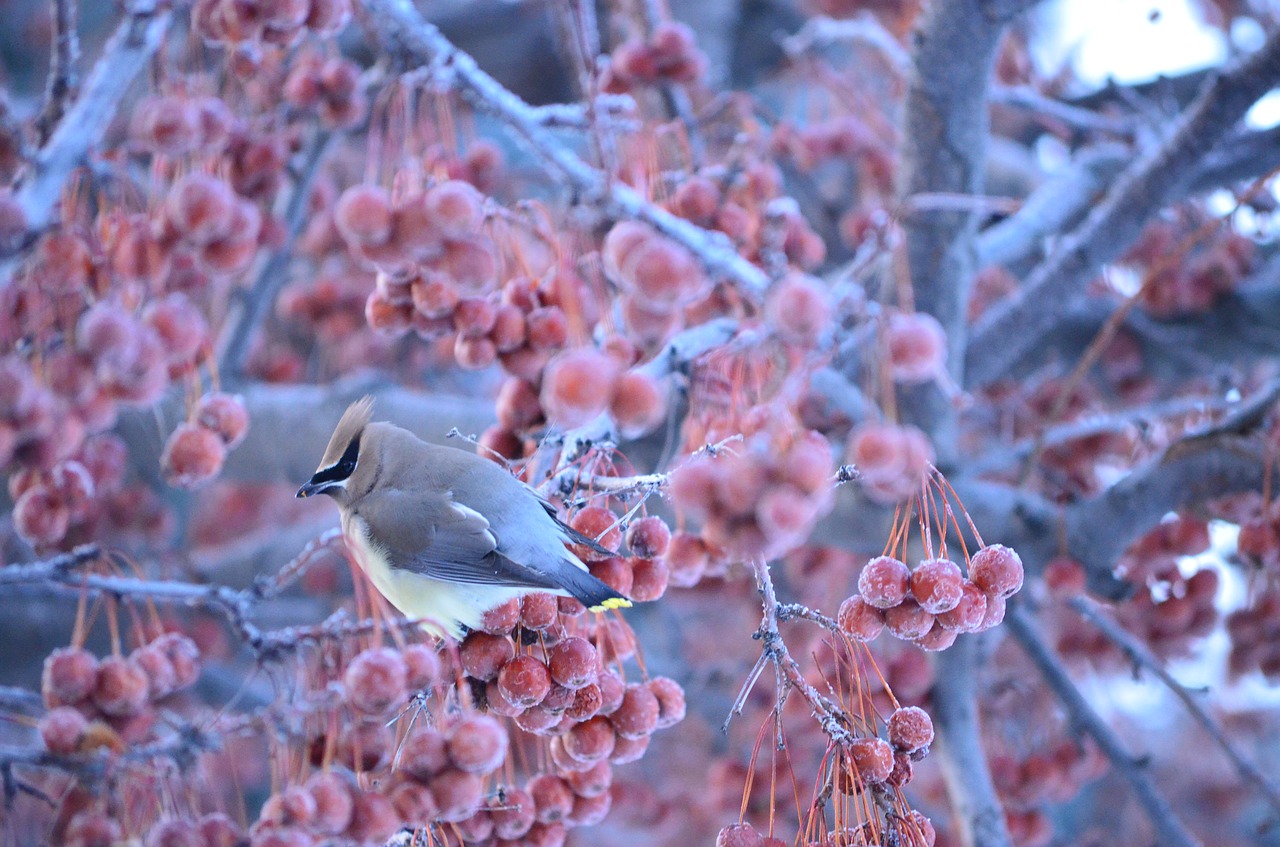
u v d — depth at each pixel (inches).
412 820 269.3
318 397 587.5
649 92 477.7
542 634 307.1
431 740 272.4
